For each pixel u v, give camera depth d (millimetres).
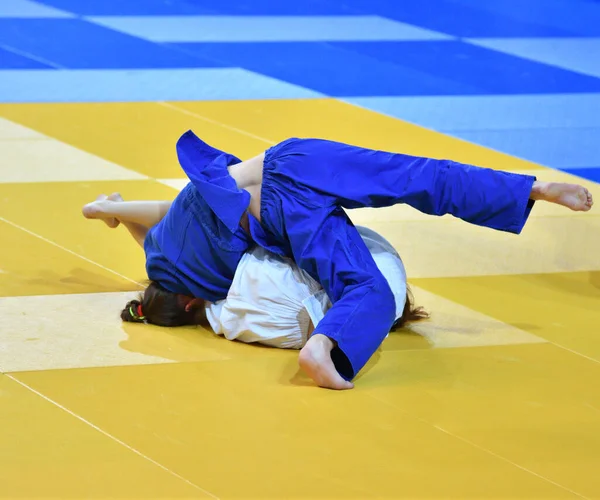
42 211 14961
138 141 18594
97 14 30656
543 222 15453
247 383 10344
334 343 10242
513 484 8734
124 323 11688
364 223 15133
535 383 10570
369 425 9578
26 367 10492
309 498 8422
